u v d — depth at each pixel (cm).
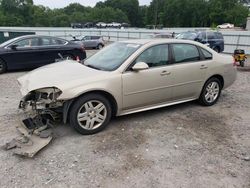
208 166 334
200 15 8431
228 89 727
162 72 464
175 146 382
